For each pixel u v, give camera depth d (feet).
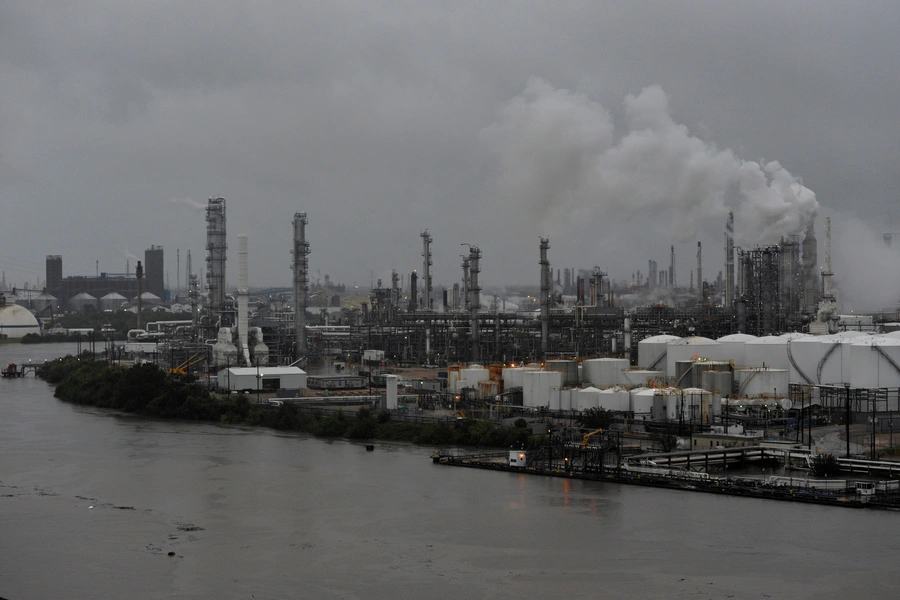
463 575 326.03
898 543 351.05
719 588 311.27
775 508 401.29
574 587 313.94
